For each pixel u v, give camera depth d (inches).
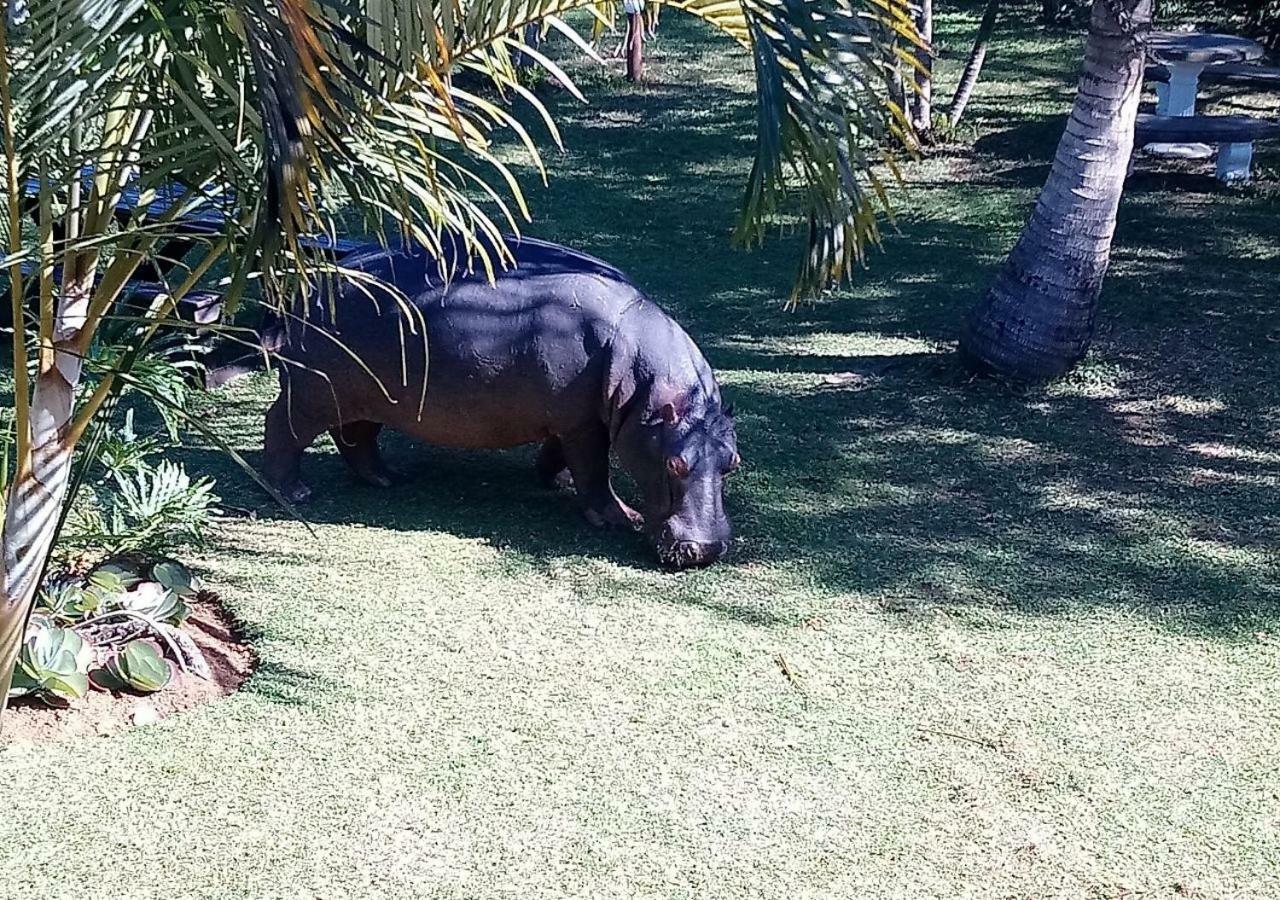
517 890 156.9
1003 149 546.3
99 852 160.9
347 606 219.5
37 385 151.9
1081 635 215.3
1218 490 268.7
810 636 213.8
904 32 152.2
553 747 183.8
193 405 306.0
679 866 161.6
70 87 123.3
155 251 159.8
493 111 152.0
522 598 223.9
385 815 169.2
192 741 182.7
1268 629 217.5
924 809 173.2
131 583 211.0
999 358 318.3
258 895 154.9
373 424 261.4
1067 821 171.3
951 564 237.9
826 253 155.3
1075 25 757.3
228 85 129.2
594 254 434.9
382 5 131.3
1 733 181.2
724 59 695.7
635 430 232.1
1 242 159.5
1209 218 454.0
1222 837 168.6
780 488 267.7
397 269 239.0
